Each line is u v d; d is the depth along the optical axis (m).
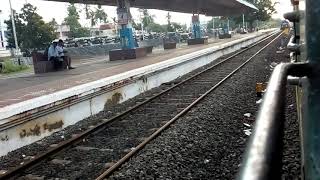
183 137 7.89
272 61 23.09
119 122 9.77
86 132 8.41
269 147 0.75
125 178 5.88
